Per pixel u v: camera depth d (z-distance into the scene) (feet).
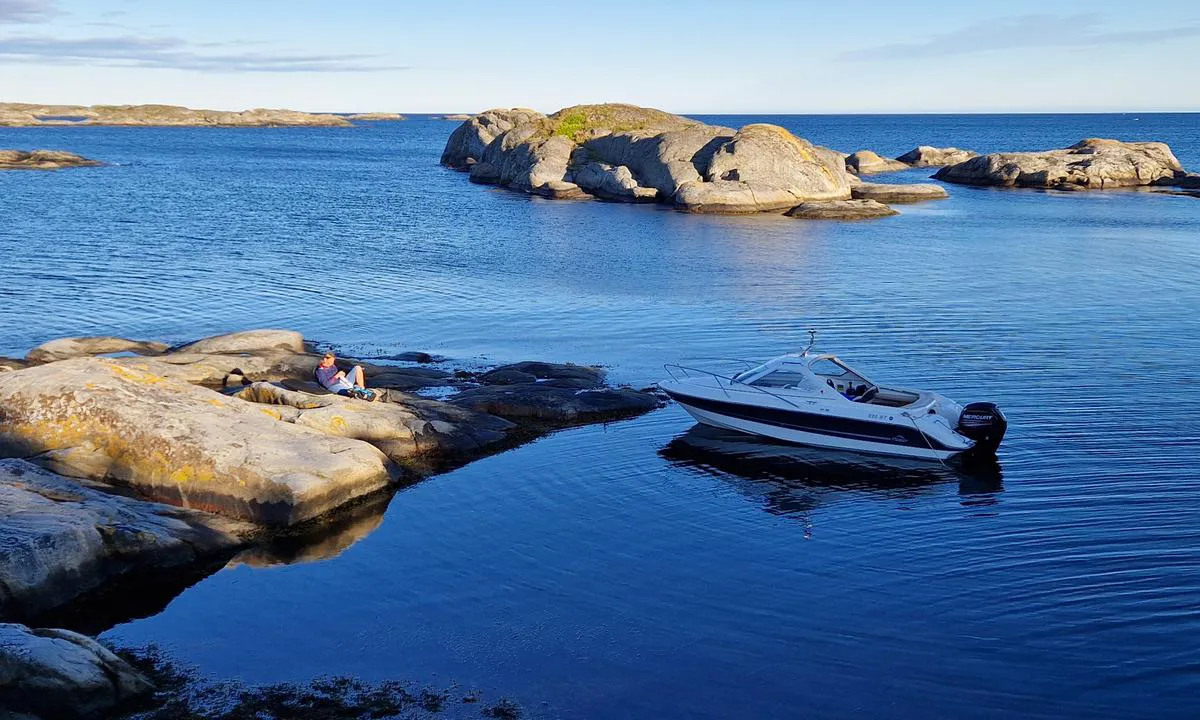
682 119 316.40
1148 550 43.42
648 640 36.65
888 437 57.88
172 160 391.65
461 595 40.65
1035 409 64.95
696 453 59.21
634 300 108.47
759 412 61.31
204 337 88.53
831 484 53.83
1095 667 34.17
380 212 202.08
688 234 172.04
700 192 216.33
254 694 33.04
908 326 92.99
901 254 147.13
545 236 166.71
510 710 32.14
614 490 53.11
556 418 64.85
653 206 225.56
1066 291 112.68
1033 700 32.30
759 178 225.76
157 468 50.08
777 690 33.17
